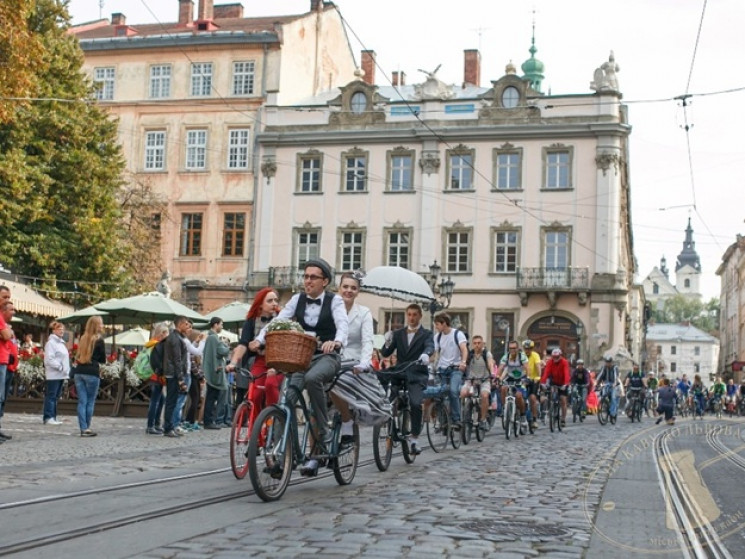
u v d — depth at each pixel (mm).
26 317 34031
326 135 48812
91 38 52719
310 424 8617
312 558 5578
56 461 10922
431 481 9711
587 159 46031
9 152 33281
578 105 46156
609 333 45156
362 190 48500
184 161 50719
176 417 15938
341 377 8961
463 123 47438
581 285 45281
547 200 46312
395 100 48688
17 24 24297
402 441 11531
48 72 36219
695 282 195125
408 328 12070
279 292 49094
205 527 6566
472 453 13672
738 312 91688
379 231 48156
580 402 26281
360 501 8031
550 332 45938
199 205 50281
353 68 60688
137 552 5645
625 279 46438
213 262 49875
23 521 6641
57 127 36000
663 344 152250
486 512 7520
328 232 48750
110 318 25500
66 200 37031
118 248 38625
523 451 14164
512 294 46406
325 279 8750
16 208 33656
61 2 37062
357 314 9477
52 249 36031
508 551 5934
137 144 51281
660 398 25438
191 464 10961
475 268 46906
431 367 14602
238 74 50594
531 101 46906
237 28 52188
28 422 18625
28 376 22391
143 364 21203
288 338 8031
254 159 49938
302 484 9211
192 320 23391
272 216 49406
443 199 47500
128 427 18000
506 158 47094
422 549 5910
